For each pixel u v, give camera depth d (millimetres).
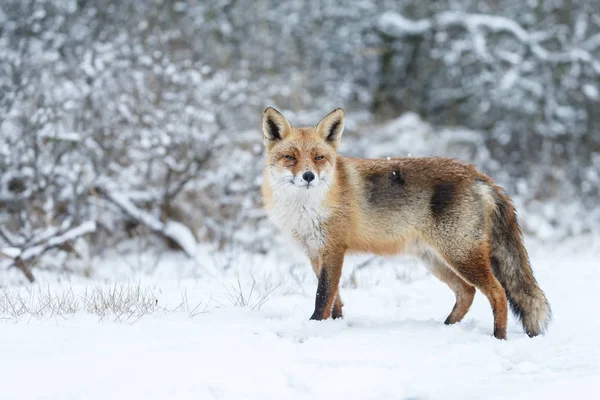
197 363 6441
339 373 6398
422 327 8703
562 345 7781
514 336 8852
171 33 22266
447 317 9516
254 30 27125
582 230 25594
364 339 7754
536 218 24656
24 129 16125
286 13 28875
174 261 17266
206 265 15367
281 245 18938
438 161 9492
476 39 27703
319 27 30625
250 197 19188
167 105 18375
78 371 6113
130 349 6770
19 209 17031
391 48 31797
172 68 18234
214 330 7742
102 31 19688
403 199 9227
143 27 20188
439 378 6449
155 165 19609
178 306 9148
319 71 29109
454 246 8914
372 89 32188
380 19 30078
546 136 28781
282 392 6012
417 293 11438
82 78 18062
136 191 18547
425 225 9141
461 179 9117
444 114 32688
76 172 16438
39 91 16391
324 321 8438
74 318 8109
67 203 17469
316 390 6051
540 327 8680
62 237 14531
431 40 32312
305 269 15484
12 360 6344
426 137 28672
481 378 6480
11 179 16922
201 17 25125
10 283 13812
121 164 18703
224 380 6117
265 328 8000
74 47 19109
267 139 9594
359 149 24641
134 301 9031
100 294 9305
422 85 32938
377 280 12883
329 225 9047
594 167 28828
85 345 6895
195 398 5785
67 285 11648
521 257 9117
